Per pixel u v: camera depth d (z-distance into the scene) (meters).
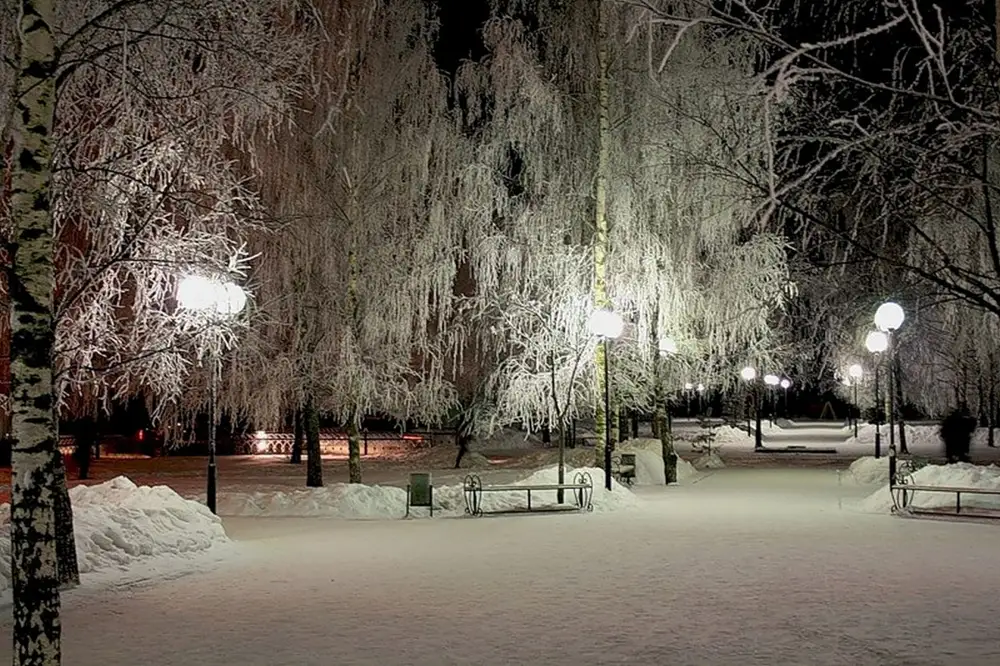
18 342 6.73
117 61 11.27
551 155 24.59
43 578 6.51
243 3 11.77
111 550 13.23
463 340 24.25
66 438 44.22
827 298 15.88
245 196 15.55
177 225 14.67
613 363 26.08
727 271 23.55
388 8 22.22
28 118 7.02
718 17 6.91
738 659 8.48
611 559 13.88
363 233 22.11
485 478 28.27
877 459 28.58
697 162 16.59
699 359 26.09
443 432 48.41
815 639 9.13
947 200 9.44
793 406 90.44
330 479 29.19
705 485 26.62
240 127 14.64
